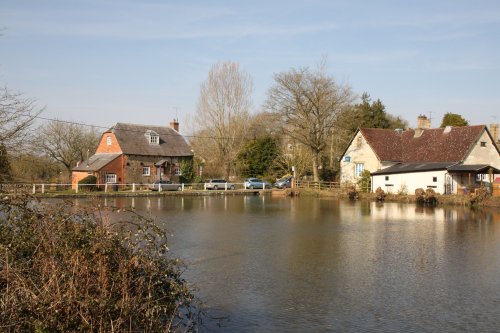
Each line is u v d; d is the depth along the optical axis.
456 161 44.69
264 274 14.24
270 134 67.81
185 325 9.83
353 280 13.62
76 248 7.45
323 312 10.96
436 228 24.25
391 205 39.31
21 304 6.61
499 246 18.86
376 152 50.94
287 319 10.49
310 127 52.81
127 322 7.21
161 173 59.31
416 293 12.39
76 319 6.80
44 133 62.72
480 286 13.05
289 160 62.31
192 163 63.34
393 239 20.58
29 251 7.78
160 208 34.88
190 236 21.27
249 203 41.03
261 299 11.86
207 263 15.66
